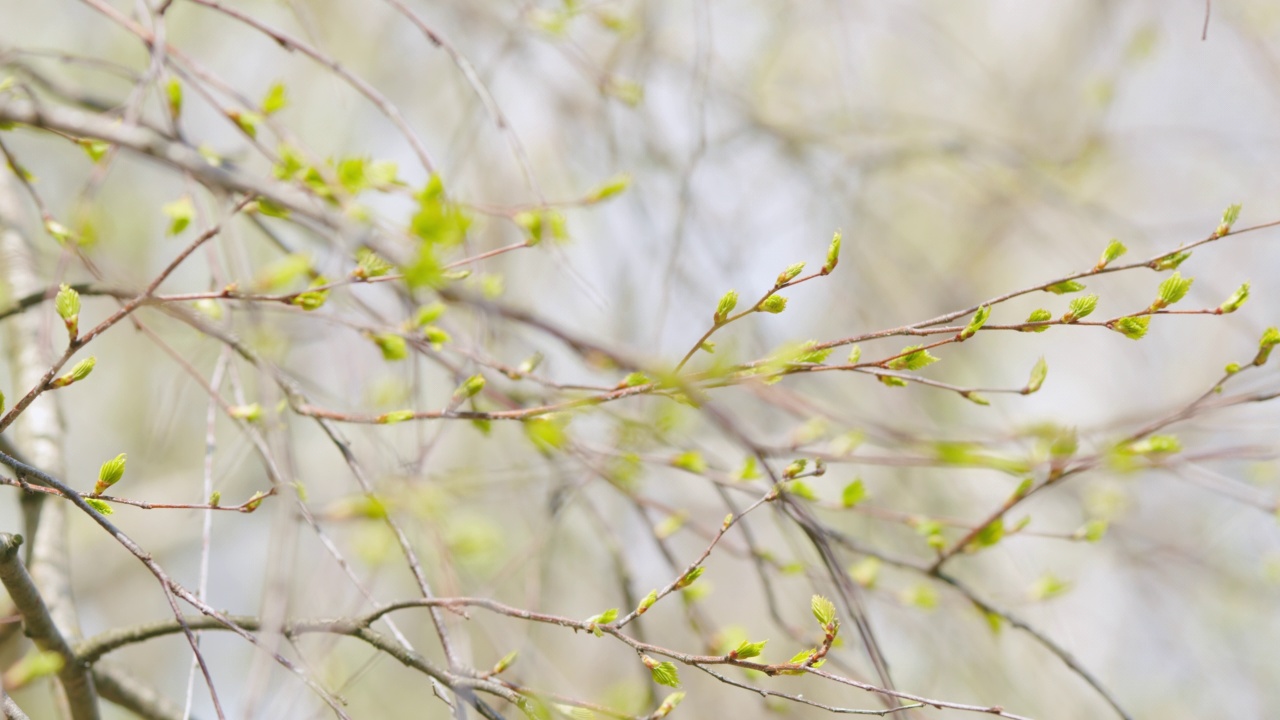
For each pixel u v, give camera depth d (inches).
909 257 201.9
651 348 124.4
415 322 90.0
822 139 166.9
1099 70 203.2
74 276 110.7
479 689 75.3
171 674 221.9
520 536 154.8
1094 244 174.6
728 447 145.7
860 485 103.3
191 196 93.7
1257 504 106.6
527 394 115.0
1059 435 102.3
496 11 161.2
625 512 148.8
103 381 242.4
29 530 106.1
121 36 219.0
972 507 165.8
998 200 179.5
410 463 96.3
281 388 91.1
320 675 90.1
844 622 112.3
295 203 67.3
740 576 202.4
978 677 155.1
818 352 73.4
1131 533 155.3
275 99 95.7
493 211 96.4
